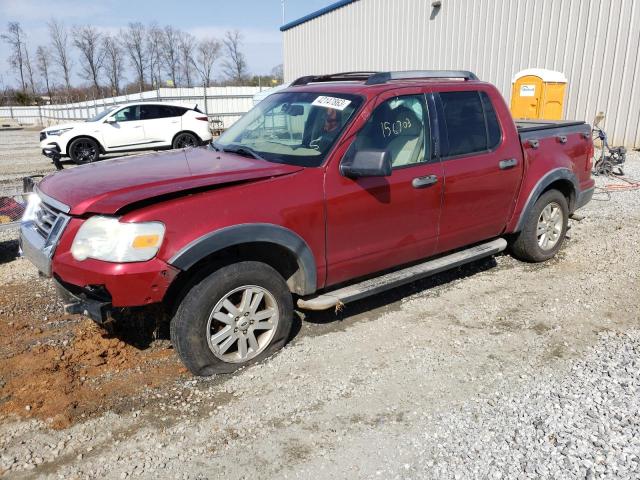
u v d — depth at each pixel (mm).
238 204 3342
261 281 3521
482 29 15453
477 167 4539
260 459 2787
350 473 2678
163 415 3146
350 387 3410
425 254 4461
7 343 3961
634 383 3377
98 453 2842
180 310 3318
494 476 2629
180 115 16297
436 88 4426
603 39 12539
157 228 3100
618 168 10625
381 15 19281
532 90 11602
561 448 2801
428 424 3043
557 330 4160
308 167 3699
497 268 5523
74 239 3178
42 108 41469
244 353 3598
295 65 25438
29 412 3164
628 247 6086
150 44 52562
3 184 11117
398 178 4023
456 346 3920
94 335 4004
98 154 15227
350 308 4574
